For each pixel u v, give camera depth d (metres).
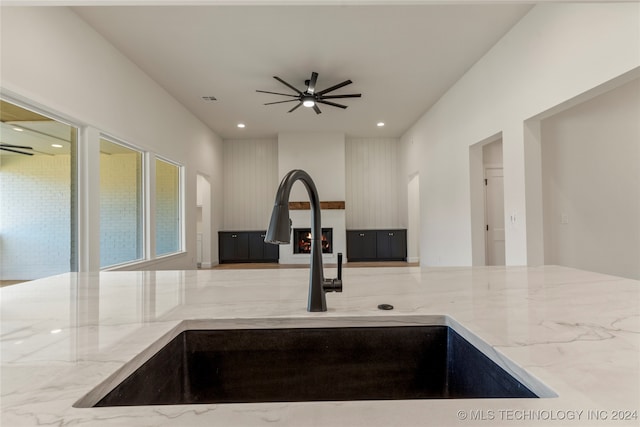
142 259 4.26
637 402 0.44
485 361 0.67
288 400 0.86
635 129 3.30
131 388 0.62
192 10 2.97
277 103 5.08
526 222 3.17
